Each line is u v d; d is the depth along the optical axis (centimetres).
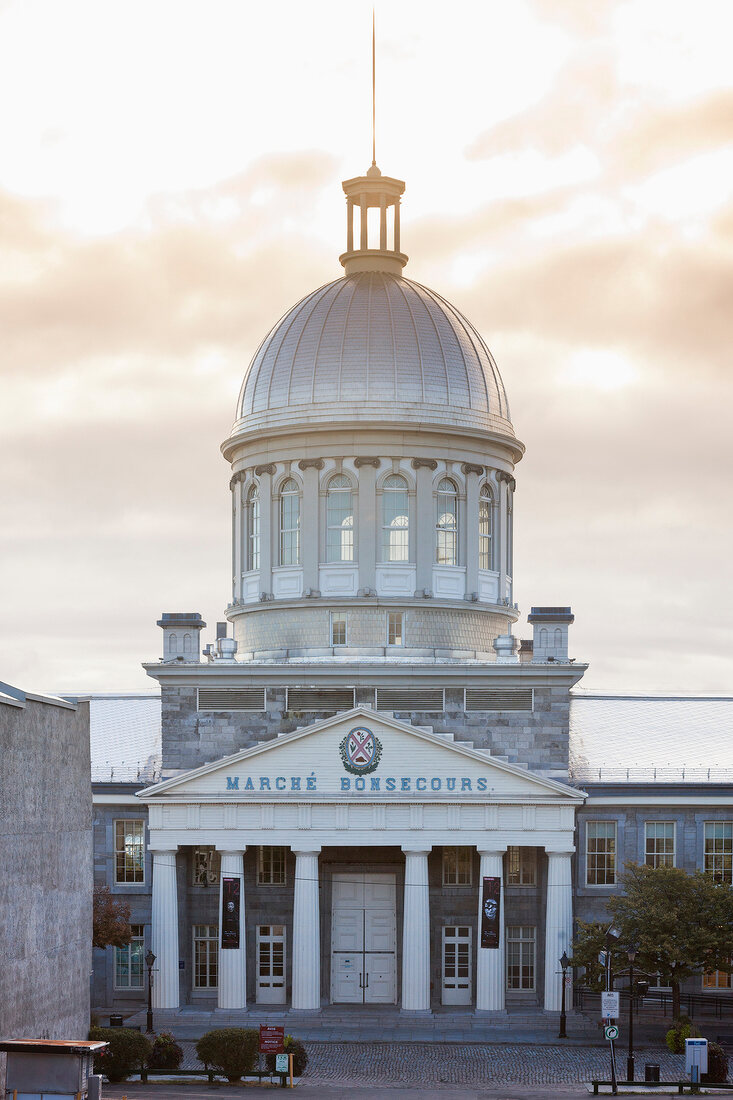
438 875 7825
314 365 8650
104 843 8000
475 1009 7544
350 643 8425
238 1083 5975
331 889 7888
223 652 8288
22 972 5619
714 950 6981
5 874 5456
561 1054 6731
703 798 7888
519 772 7500
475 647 8612
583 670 7869
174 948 7562
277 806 7556
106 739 8619
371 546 8431
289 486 8681
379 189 9225
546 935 7494
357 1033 7188
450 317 8981
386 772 7544
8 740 5522
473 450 8675
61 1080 4728
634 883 7250
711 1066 6144
